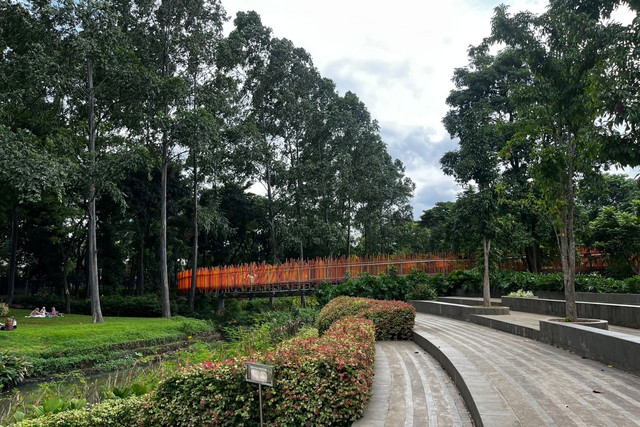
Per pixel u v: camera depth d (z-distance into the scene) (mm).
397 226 49531
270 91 40438
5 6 21859
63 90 23938
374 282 25516
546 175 10352
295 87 41188
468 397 5699
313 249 47406
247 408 5801
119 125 30219
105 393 7629
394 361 9328
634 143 6992
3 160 18562
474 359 8008
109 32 23844
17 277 50469
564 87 10398
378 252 49281
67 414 6297
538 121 10844
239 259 48188
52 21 23203
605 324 9891
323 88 44750
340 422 5629
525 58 11117
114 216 38156
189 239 41844
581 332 8281
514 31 10789
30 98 23234
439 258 29000
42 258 38000
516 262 29672
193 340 25000
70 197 32188
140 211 37438
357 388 5598
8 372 14938
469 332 12234
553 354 8477
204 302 36000
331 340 7172
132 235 41188
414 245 48562
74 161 26047
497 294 22125
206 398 5957
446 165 33844
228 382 5988
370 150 46812
